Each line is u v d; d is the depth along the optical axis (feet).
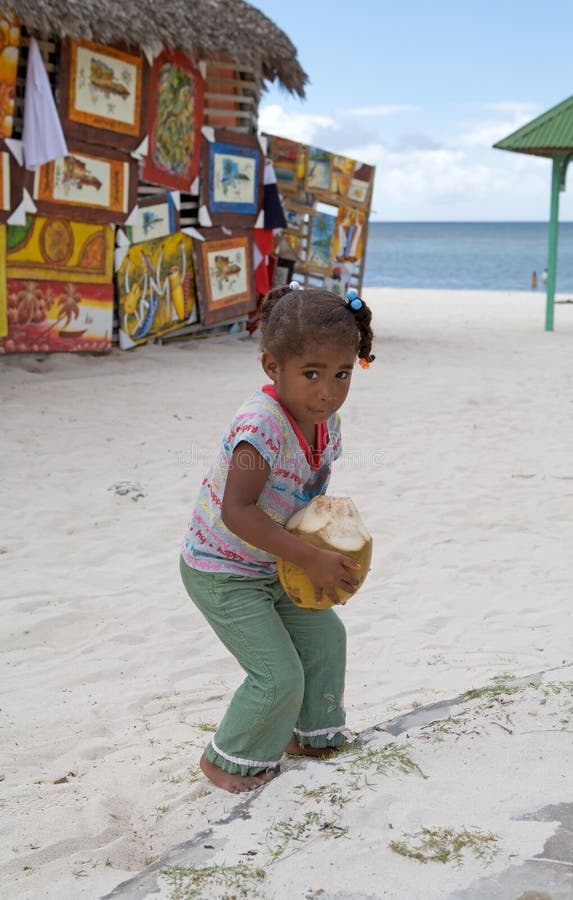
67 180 38.93
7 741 12.03
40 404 32.81
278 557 9.00
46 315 39.52
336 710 10.11
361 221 55.93
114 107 40.32
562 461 27.78
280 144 52.37
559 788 7.84
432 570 19.17
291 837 7.52
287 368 8.78
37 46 36.22
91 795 10.33
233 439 8.93
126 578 18.57
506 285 179.63
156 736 12.15
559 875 6.77
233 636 9.41
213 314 47.98
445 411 34.58
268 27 48.21
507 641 15.61
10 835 9.43
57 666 14.75
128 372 39.68
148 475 25.26
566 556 19.94
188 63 43.65
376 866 7.04
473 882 6.76
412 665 14.62
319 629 9.95
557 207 61.77
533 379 41.86
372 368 44.21
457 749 8.64
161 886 6.99
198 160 45.39
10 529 21.06
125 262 42.70
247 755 9.52
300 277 55.52
